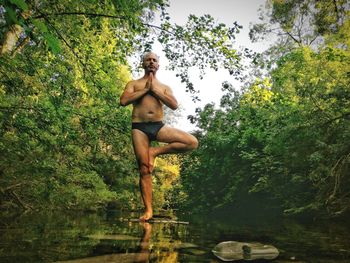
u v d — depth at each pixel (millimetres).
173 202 24656
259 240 3916
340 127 10102
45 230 4402
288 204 12633
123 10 6609
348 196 10211
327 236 4711
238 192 16891
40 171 10000
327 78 11211
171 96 3068
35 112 8000
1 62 5863
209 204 18656
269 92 8562
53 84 7617
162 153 3043
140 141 3014
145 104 3045
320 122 10500
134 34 7711
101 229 4488
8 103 7922
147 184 3051
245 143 15445
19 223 5762
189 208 20750
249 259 2467
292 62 11883
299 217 11180
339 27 11648
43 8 6477
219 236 4098
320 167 9719
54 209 12625
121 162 10195
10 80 6992
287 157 11891
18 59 6594
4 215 7973
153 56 3168
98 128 8555
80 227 4941
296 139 11195
